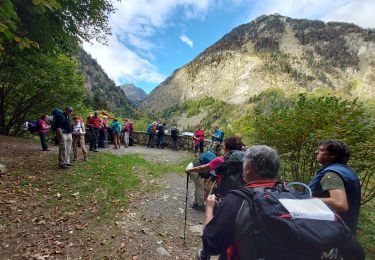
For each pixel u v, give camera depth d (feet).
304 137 17.46
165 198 24.86
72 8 36.19
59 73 66.39
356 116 14.88
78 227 17.76
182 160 46.96
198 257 14.98
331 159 9.84
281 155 18.53
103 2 40.42
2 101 67.15
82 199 22.36
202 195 23.03
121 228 18.15
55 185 24.81
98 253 15.23
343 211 8.43
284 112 19.27
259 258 5.14
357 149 14.06
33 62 41.29
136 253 15.51
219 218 6.02
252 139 24.54
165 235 17.89
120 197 23.58
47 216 18.99
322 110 16.66
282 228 4.94
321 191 9.37
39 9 13.92
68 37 39.37
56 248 15.37
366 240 13.02
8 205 19.90
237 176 11.73
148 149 60.18
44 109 75.10
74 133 34.76
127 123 59.52
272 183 6.38
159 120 65.00
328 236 4.86
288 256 4.92
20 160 32.73
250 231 5.31
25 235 16.48
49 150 42.24
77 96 78.28
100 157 39.75
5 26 12.21
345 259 5.24
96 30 43.16
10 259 14.08
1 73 45.24
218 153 45.70
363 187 15.65
